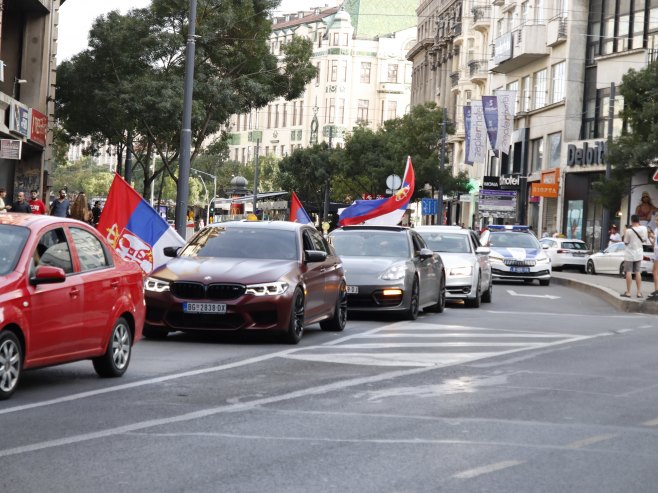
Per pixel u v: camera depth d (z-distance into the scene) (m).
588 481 7.72
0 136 38.75
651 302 27.42
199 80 45.50
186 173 31.27
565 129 62.22
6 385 10.83
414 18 181.75
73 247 12.12
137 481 7.47
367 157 81.00
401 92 178.50
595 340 18.59
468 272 26.45
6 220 11.66
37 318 11.11
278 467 7.98
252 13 46.41
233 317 16.14
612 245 48.44
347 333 18.73
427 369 14.05
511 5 73.31
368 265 21.30
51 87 46.72
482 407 11.02
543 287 38.88
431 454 8.56
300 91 48.75
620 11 58.28
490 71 75.38
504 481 7.65
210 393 11.64
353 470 7.91
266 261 17.00
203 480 7.53
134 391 11.70
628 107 44.84
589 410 10.98
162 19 46.56
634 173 45.38
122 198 20.89
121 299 12.80
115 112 48.41
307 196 103.69
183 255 17.47
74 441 8.88
